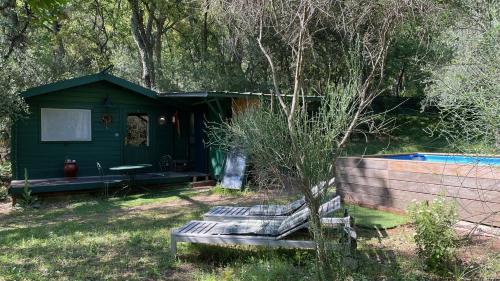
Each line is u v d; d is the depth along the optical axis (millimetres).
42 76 16234
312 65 10422
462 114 3508
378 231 6293
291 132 3830
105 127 13016
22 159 11734
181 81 21125
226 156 12328
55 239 6641
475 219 6223
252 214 6410
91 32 27516
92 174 12758
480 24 4801
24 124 11750
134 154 13539
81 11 24391
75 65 21031
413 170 7258
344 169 8625
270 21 4398
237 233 5262
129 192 11688
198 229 5617
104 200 10695
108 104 12891
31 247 6234
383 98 21547
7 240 6645
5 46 15500
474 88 3590
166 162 14023
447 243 4629
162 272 5047
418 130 19344
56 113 12188
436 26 5762
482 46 3648
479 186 6156
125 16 26672
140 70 28203
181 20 24750
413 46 17078
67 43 27375
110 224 7816
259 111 4344
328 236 4594
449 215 4883
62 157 12312
